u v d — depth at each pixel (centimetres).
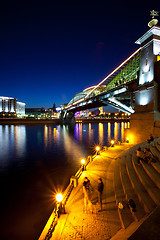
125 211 611
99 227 573
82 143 3925
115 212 650
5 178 1606
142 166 900
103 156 1567
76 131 7269
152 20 2005
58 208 663
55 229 581
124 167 1055
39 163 2162
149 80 2069
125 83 2717
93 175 1078
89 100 5072
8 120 13825
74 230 570
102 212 655
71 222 615
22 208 1045
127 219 570
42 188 1364
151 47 2025
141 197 618
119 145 2150
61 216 658
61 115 13325
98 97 4178
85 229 570
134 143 2239
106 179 998
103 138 4819
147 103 2092
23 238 783
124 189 743
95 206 696
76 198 806
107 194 801
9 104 18162
